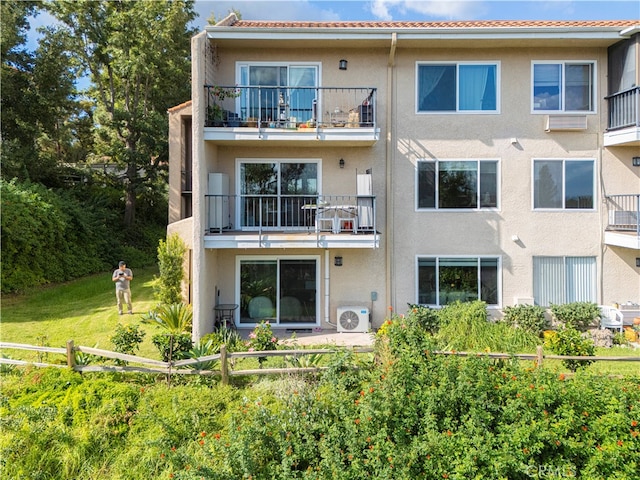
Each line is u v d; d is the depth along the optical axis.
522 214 11.95
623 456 5.11
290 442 5.48
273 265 12.15
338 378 6.62
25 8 20.53
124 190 25.20
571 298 11.98
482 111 11.92
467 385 5.69
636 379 6.61
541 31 10.92
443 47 11.80
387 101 11.95
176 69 24.95
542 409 5.45
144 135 23.80
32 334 10.70
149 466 5.86
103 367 7.68
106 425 6.43
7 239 14.70
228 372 7.51
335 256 12.04
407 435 5.44
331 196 12.11
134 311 12.90
